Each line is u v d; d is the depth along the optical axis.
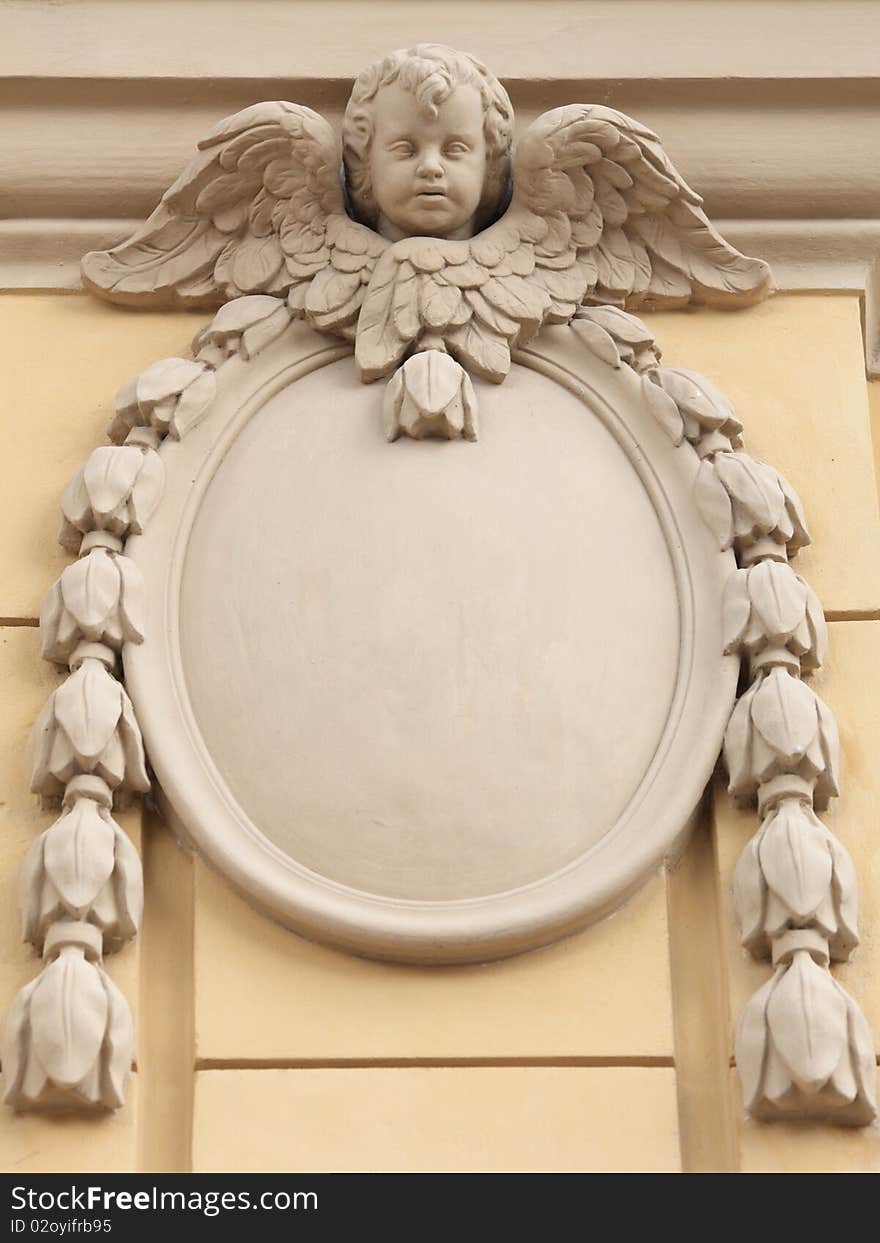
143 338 4.87
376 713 4.27
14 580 4.55
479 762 4.23
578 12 5.07
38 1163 3.94
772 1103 3.94
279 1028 4.08
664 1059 4.08
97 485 4.48
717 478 4.53
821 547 4.61
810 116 5.02
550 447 4.57
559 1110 4.03
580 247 4.82
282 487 4.53
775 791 4.19
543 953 4.15
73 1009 3.94
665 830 4.18
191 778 4.23
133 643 4.34
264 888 4.12
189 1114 4.04
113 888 4.09
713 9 5.08
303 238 4.79
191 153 4.97
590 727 4.28
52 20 5.03
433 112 4.68
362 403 4.63
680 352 4.86
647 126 5.01
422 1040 4.07
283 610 4.38
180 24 5.03
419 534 4.45
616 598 4.41
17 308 4.89
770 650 4.34
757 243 4.98
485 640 4.34
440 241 4.73
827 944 4.06
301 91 5.00
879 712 4.43
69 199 4.96
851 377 4.85
